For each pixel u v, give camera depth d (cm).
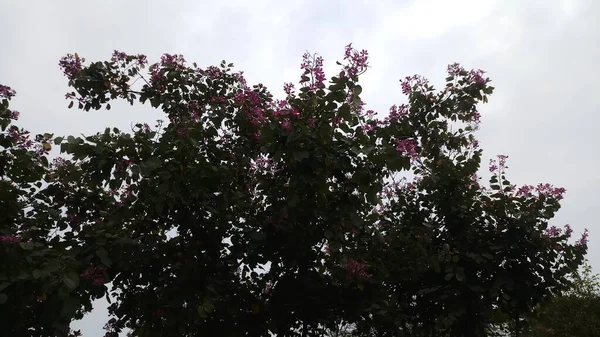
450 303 607
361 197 507
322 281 551
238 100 583
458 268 593
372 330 600
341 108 467
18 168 480
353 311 536
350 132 480
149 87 588
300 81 512
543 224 646
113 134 461
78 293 472
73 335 531
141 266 504
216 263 524
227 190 553
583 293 1366
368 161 487
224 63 622
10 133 487
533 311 672
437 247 641
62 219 522
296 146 464
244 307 532
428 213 677
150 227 546
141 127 501
